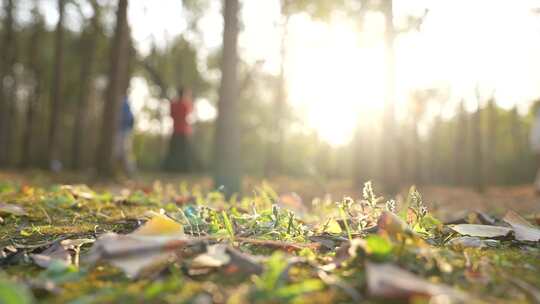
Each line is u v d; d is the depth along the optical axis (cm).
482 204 669
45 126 3055
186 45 2309
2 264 177
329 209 358
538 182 967
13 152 2550
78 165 2139
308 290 135
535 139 1030
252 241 201
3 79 1994
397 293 121
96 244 168
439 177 3089
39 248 200
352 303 128
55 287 142
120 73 926
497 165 3005
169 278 152
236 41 663
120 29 915
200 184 887
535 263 179
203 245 179
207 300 127
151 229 176
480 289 142
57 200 363
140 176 1074
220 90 657
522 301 133
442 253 178
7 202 360
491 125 2425
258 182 1092
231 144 645
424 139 3003
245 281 147
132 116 1122
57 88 1769
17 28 2172
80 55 2300
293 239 218
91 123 2875
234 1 664
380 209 232
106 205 370
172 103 1224
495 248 210
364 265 157
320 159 2539
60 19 1733
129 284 148
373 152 1128
